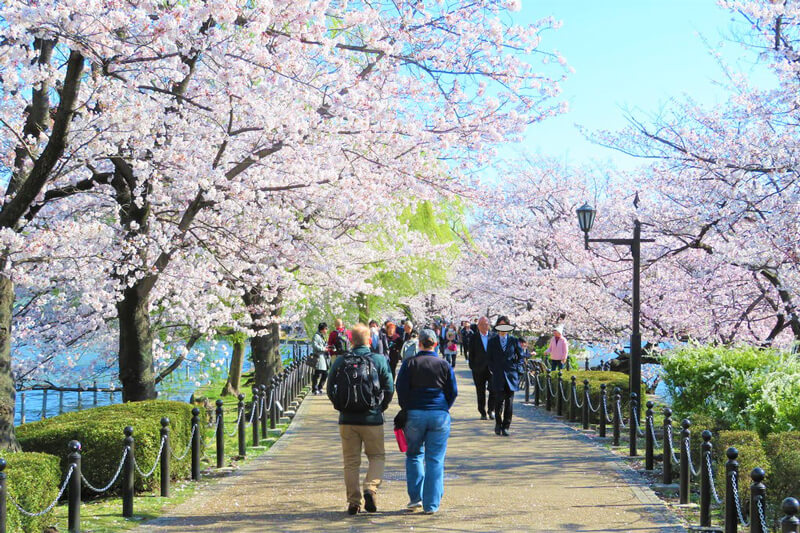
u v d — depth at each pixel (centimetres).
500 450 1217
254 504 859
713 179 1580
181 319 1823
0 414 920
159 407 1090
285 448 1288
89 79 1068
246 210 1427
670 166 1750
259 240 1512
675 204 1808
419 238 2489
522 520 770
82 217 1441
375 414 807
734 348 1392
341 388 800
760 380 1084
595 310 2381
